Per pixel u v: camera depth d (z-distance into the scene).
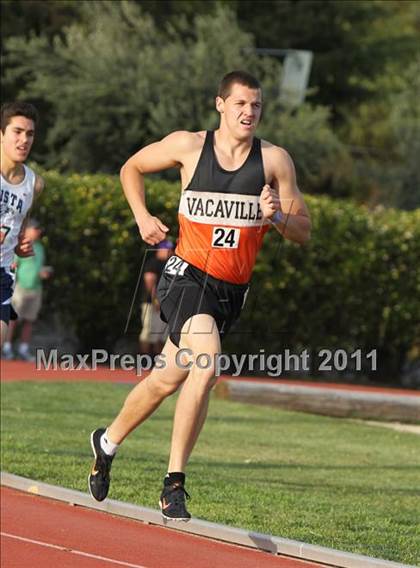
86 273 65.31
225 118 20.33
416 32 119.62
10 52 85.88
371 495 28.84
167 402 45.28
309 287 67.31
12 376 51.69
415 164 99.88
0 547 22.58
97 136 81.88
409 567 20.59
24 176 24.00
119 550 22.55
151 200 64.75
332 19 102.44
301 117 83.94
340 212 68.81
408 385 70.06
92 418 39.72
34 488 27.45
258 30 97.75
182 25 85.56
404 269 69.75
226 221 20.34
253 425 41.53
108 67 80.75
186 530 24.14
